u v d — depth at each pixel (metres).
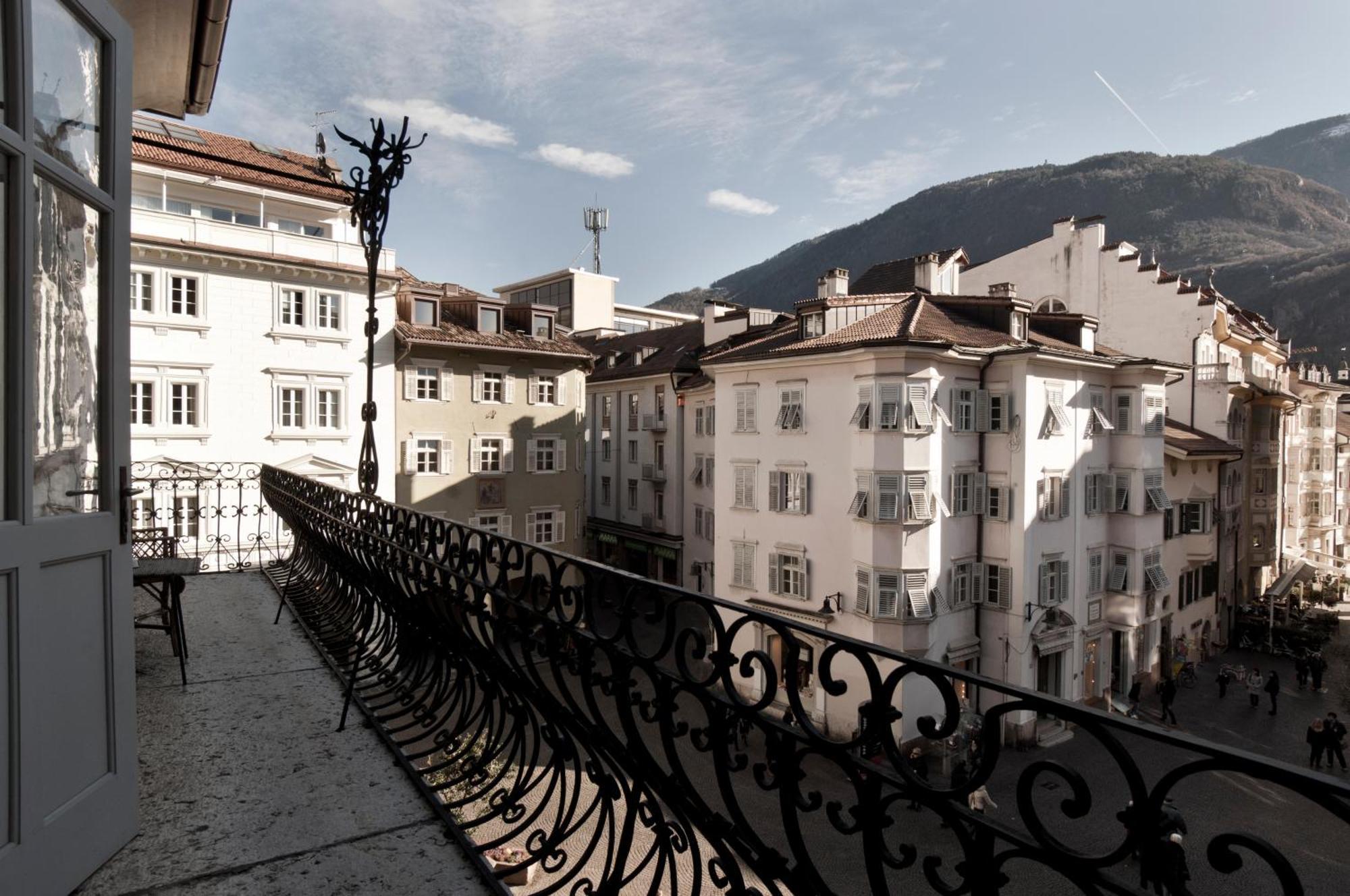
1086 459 24.28
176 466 10.52
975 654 22.16
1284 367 45.38
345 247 26.89
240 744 4.58
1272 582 40.81
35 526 2.73
